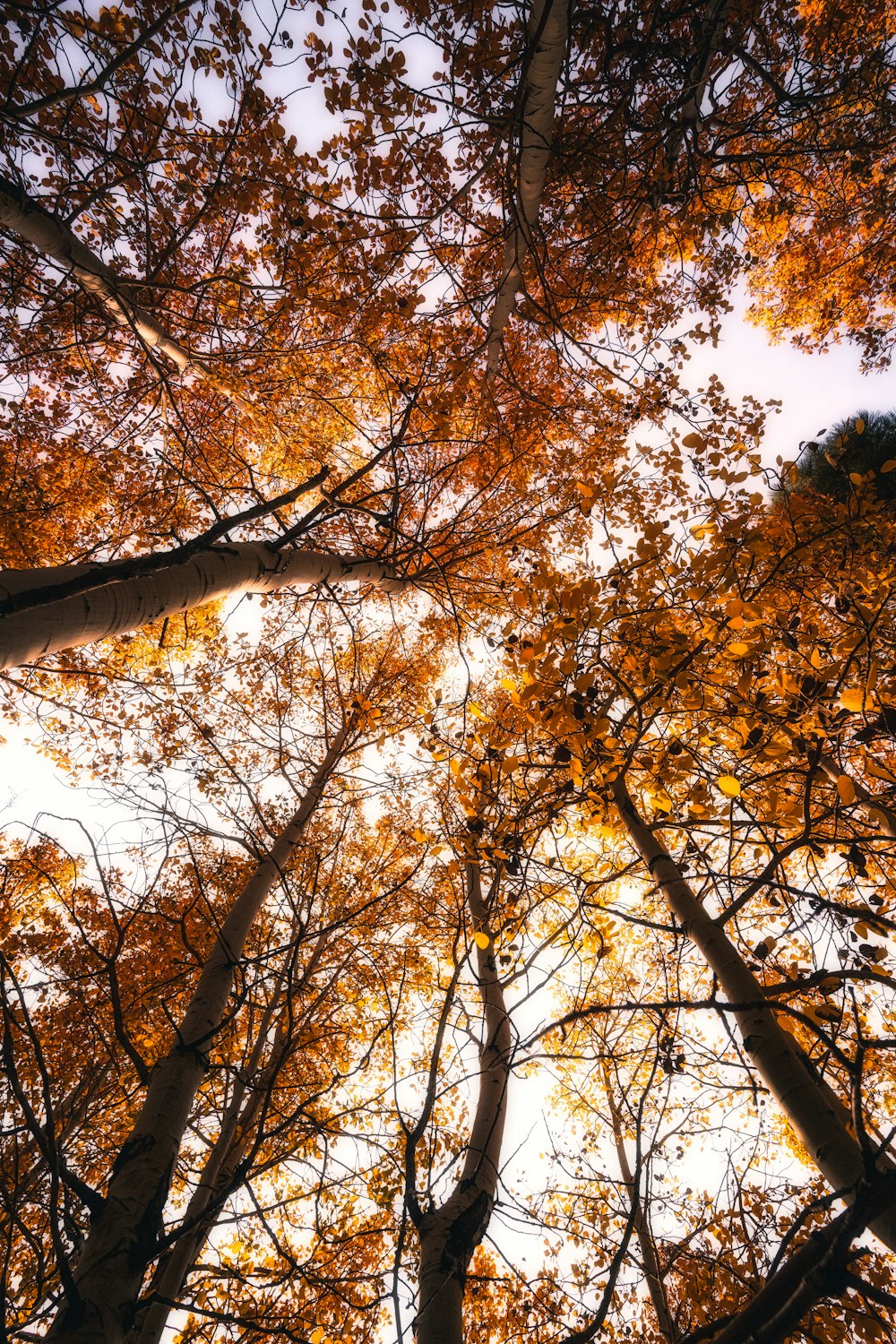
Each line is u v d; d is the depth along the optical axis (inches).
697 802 124.9
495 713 159.3
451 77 189.8
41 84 184.1
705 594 129.8
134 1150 96.1
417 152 207.3
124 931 101.3
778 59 229.1
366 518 228.5
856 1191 45.1
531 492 251.6
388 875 257.0
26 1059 228.2
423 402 211.2
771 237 364.2
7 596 78.4
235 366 248.1
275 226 222.7
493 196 240.4
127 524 282.2
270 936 244.8
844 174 255.4
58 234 154.9
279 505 119.5
